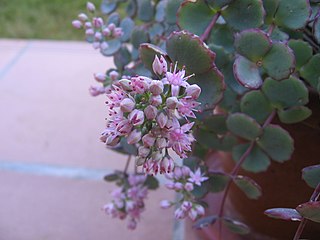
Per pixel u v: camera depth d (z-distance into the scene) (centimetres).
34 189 24
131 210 18
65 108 30
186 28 14
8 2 42
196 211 16
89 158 26
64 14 40
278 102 16
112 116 11
